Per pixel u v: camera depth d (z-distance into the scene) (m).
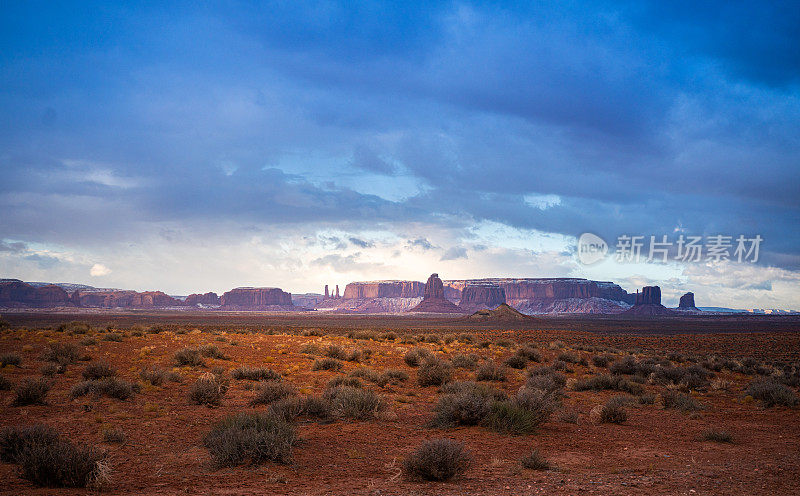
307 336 52.97
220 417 14.67
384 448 11.77
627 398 19.95
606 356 40.78
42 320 126.00
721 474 9.88
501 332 89.12
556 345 49.31
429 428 14.23
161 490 8.34
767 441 13.45
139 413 15.00
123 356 27.83
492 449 11.97
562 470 10.12
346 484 8.89
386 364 30.56
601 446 12.61
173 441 11.88
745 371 35.31
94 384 16.94
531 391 16.23
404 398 18.70
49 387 16.11
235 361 28.27
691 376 26.28
